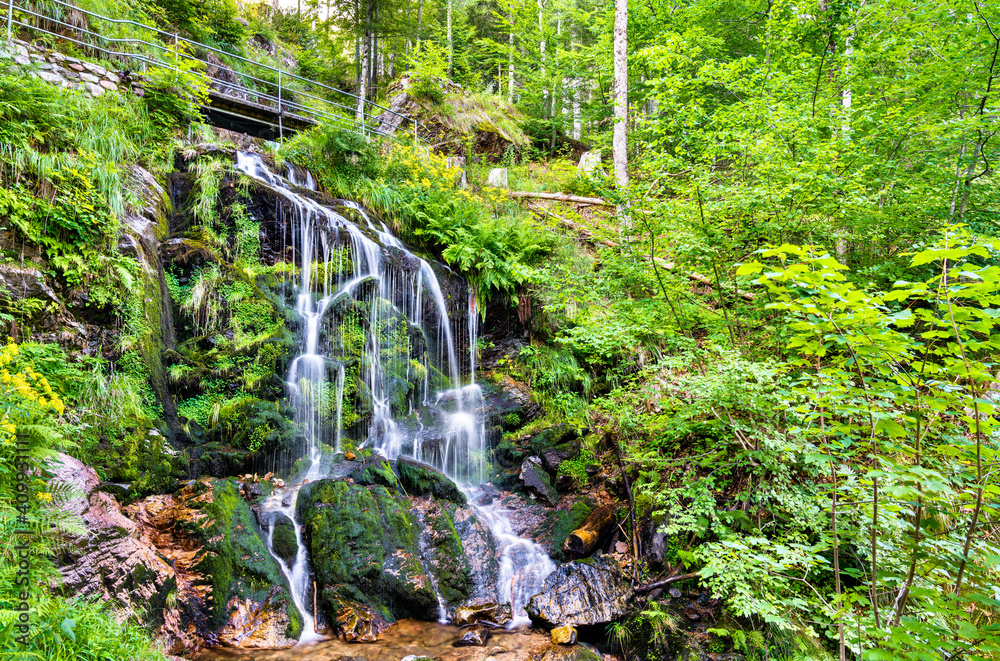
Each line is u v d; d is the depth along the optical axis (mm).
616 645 4887
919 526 2814
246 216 8062
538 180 14445
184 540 5023
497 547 6066
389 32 18953
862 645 2949
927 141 7809
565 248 10109
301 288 8070
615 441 7160
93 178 6102
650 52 8258
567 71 18297
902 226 7023
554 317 9008
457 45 24953
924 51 8156
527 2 20516
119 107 7992
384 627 5008
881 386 2387
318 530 5453
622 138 10734
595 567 5531
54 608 3057
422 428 7824
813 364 4695
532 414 8141
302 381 7266
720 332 6141
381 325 8477
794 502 4500
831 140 6094
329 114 12852
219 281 7297
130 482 5297
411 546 5668
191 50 14336
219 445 6398
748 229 5965
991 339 1969
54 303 5246
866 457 3426
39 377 4258
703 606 4996
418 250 10000
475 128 15023
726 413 5273
